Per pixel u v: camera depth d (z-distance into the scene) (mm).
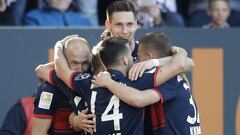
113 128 14141
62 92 15320
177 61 14641
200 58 22031
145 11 24703
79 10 24547
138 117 14258
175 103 14617
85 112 14531
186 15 26266
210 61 22078
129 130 14164
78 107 14773
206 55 22047
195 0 25828
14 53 20906
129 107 14148
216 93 22141
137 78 14344
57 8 24078
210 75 22078
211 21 25688
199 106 22031
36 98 15586
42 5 24094
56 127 15547
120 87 14086
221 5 25547
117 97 14164
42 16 23906
